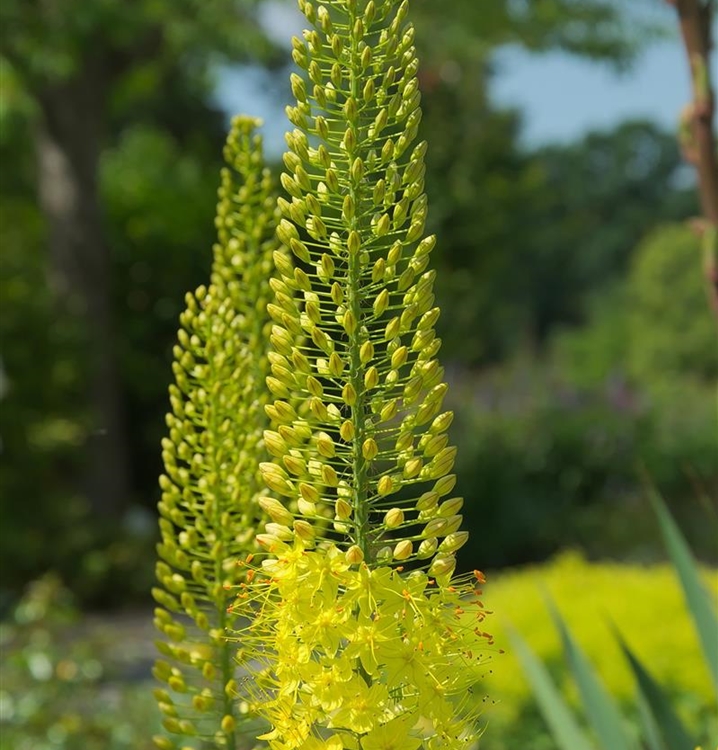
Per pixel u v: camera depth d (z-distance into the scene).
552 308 50.25
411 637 1.59
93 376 13.18
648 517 15.08
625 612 6.05
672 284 38.03
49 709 6.57
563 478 15.25
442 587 1.64
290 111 1.68
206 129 24.77
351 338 1.65
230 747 2.07
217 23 13.22
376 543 1.67
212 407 2.14
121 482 13.44
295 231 1.66
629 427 16.05
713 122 2.64
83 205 13.47
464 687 1.69
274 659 1.71
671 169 54.25
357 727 1.57
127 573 11.50
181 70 17.52
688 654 5.71
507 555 14.09
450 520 1.63
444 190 14.80
